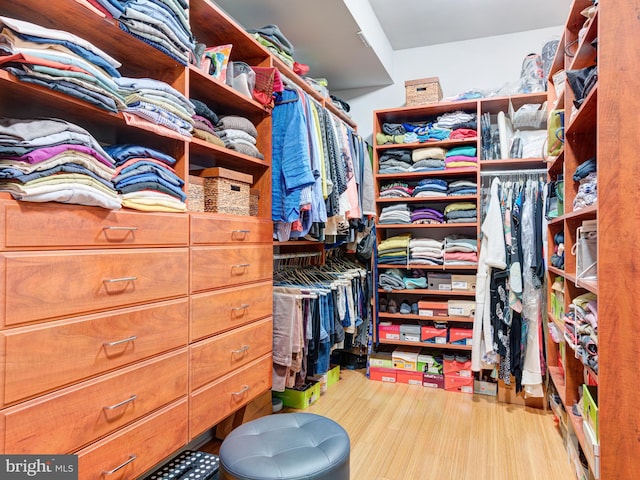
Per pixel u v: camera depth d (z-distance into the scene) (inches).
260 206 90.4
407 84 137.7
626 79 51.7
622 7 52.0
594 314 61.5
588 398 61.8
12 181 40.7
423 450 85.4
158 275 57.5
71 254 45.5
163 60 62.7
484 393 119.6
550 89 110.7
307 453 53.8
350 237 123.9
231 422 87.7
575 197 78.2
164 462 74.3
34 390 41.4
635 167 51.1
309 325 97.3
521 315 111.0
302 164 85.5
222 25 76.7
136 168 55.7
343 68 137.7
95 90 48.8
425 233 147.9
